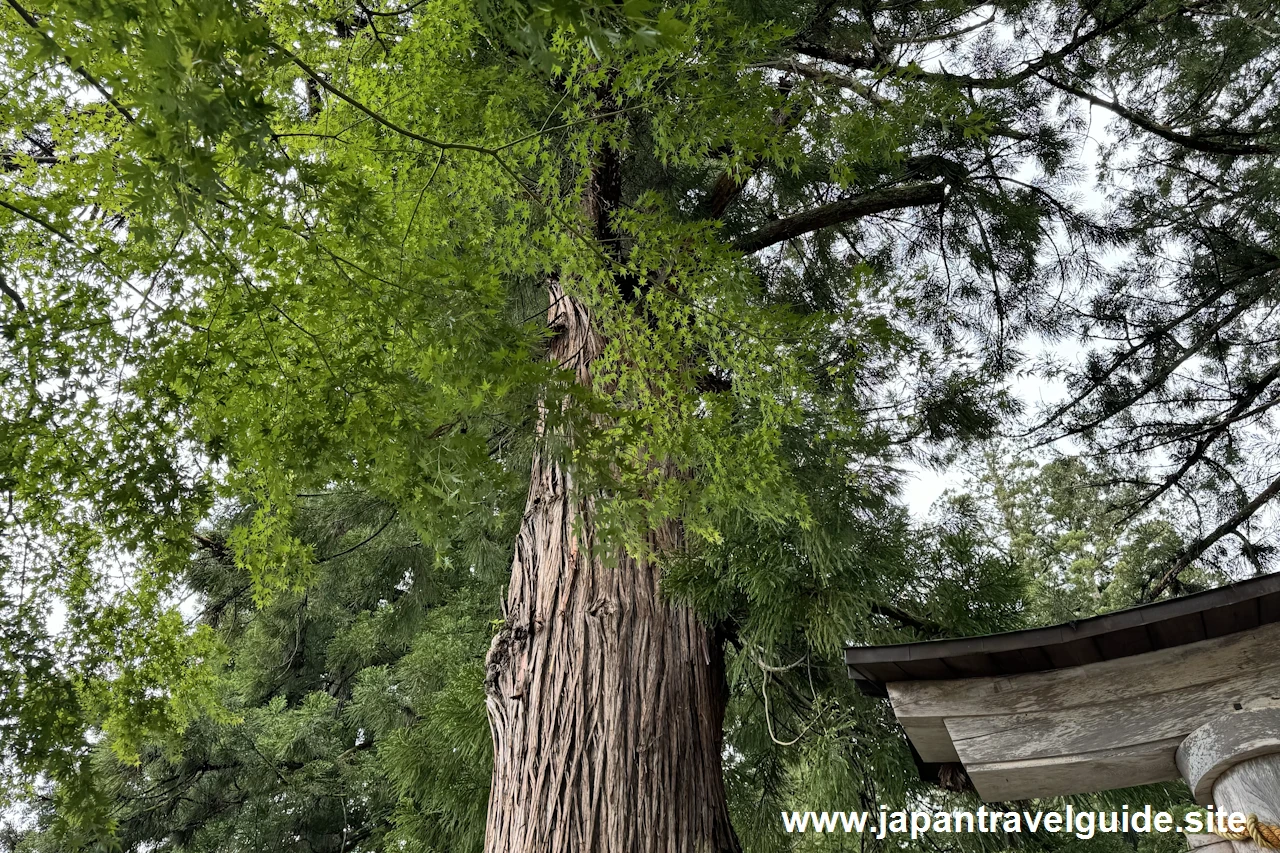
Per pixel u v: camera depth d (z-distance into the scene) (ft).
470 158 7.86
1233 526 20.25
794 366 8.25
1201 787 5.57
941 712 6.42
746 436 8.66
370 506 23.54
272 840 26.63
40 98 6.09
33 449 5.74
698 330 8.71
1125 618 5.76
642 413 7.63
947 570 11.79
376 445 6.21
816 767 11.15
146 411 6.01
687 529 11.71
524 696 10.36
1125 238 19.24
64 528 6.18
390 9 8.68
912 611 11.80
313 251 5.78
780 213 18.24
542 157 7.86
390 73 8.27
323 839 27.89
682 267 8.00
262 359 6.31
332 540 27.04
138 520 6.11
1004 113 16.92
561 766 9.51
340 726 29.53
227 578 24.97
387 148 8.04
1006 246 18.66
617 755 9.52
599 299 8.44
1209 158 21.77
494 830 9.78
